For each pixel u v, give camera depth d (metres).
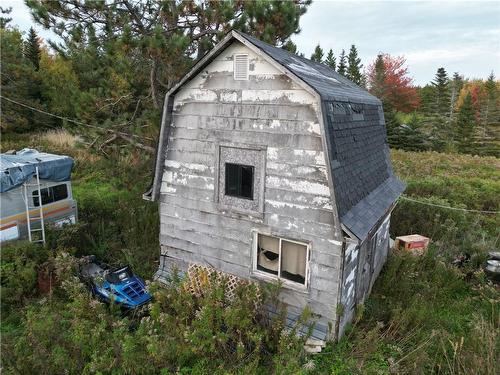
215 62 7.48
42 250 9.50
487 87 50.25
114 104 11.84
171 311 7.39
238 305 6.92
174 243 8.94
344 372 6.46
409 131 35.31
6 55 25.81
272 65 6.78
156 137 11.40
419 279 9.64
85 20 10.83
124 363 5.81
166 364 6.29
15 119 25.70
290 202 7.12
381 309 8.29
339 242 6.68
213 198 8.08
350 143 7.51
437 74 46.91
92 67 11.59
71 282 7.84
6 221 10.22
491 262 10.20
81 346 6.27
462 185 19.02
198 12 10.93
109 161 11.94
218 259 8.30
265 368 6.48
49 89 28.06
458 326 7.96
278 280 7.23
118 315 7.69
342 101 7.61
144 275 9.52
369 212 7.43
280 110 6.91
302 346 6.43
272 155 7.15
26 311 7.88
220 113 7.62
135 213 12.61
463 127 36.94
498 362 6.11
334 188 6.36
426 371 6.46
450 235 12.30
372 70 47.59
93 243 10.73
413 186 17.86
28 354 6.17
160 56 9.62
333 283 6.91
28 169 10.41
